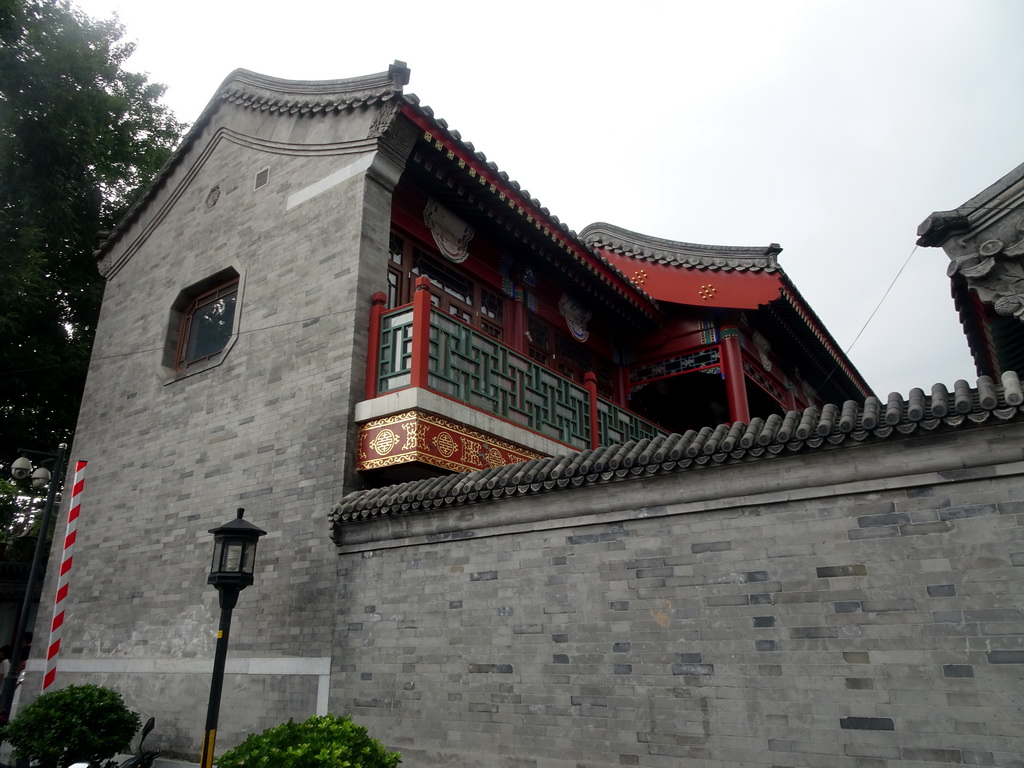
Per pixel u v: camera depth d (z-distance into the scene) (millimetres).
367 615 9508
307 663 9906
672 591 7406
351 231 12023
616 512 7922
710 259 18000
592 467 8031
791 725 6527
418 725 8609
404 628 9102
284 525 10969
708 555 7309
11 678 12461
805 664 6602
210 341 14258
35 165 19734
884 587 6445
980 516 6199
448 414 10633
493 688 8195
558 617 7992
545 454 12406
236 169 14906
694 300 17734
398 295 13016
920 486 6496
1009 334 8664
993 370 9477
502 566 8555
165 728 11250
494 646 8328
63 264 20641
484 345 11844
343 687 9414
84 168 20719
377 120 12273
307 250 12633
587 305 17594
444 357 11008
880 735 6160
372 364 11242
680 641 7230
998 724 5766
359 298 11516
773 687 6688
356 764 6148
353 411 10922
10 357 18594
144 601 12523
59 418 20766
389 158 12375
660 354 18453
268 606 10688
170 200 16312
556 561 8195
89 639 13109
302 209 13070
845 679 6410
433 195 13688
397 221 13133
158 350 14711
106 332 16312
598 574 7879
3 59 18406
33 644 14203
